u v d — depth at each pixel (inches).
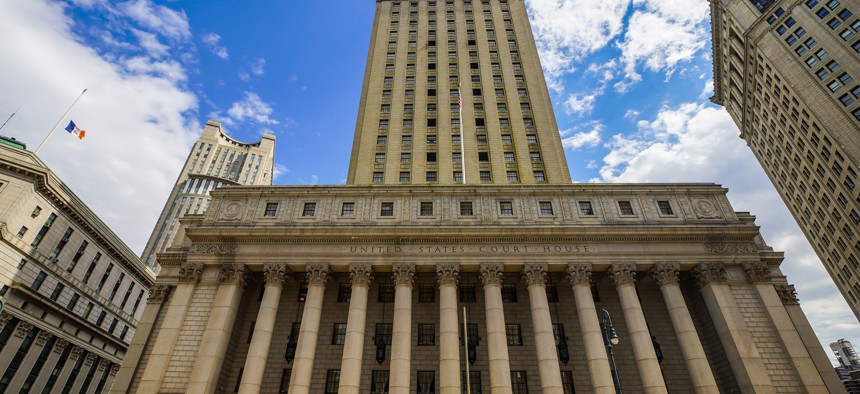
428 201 1501.0
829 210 2979.8
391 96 2513.5
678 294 1280.8
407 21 2965.1
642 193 1507.1
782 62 2906.0
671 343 1358.3
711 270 1311.5
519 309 1409.9
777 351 1195.9
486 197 1504.7
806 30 2770.7
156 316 1432.1
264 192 1536.7
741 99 3777.1
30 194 1990.7
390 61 2721.5
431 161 2199.8
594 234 1370.6
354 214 1477.6
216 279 1354.6
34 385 2047.2
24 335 1974.7
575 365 1315.2
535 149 2239.2
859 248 2765.7
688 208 1467.8
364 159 2224.4
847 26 2561.5
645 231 1368.1
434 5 3065.9
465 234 1375.5
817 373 1148.5
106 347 2591.0
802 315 1326.3
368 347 1354.6
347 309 1418.6
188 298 1312.7
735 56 3550.7
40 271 2078.0
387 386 1294.3
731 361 1203.9
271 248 1386.6
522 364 1317.7
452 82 2561.5
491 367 1185.4
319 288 1314.0
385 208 1493.6
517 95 2481.5
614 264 1333.7
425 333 1381.6
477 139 2295.8
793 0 2859.3
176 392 1165.7
